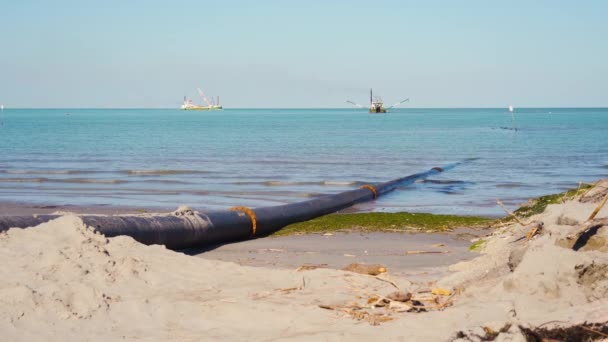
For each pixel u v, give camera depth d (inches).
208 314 311.0
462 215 838.5
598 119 5925.2
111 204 937.5
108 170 1438.2
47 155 1847.9
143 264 379.2
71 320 297.6
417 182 1227.9
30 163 1600.6
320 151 2025.1
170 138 2790.4
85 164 1581.0
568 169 1457.9
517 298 301.3
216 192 1096.8
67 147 2190.0
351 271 402.6
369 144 2363.4
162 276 368.5
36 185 1178.6
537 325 243.8
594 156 1782.7
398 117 7377.0
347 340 270.7
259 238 647.1
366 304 324.5
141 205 928.3
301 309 312.0
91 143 2420.0
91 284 338.6
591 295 301.0
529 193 1075.3
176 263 395.2
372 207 917.8
